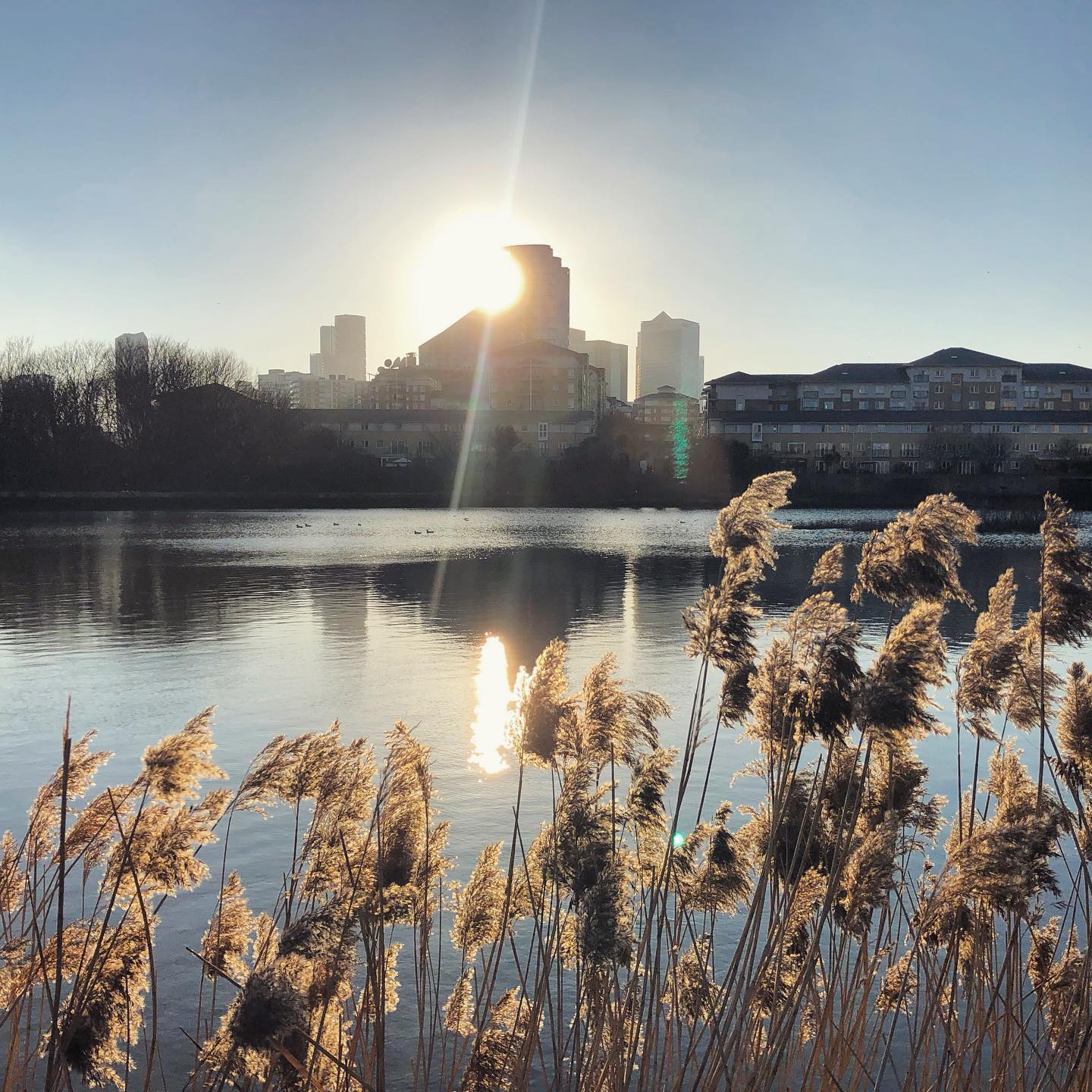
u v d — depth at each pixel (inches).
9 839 155.0
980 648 164.7
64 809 128.7
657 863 168.6
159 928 292.0
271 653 772.0
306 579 1346.0
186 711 575.8
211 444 3850.9
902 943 209.6
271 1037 115.5
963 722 168.1
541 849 162.1
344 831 154.0
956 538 142.9
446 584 1283.2
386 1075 203.3
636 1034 156.2
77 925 147.8
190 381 4001.0
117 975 135.6
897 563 144.1
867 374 4827.8
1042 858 134.3
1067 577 159.6
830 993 158.1
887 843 146.6
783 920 153.7
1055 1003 160.9
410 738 157.6
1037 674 162.1
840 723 144.6
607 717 161.2
